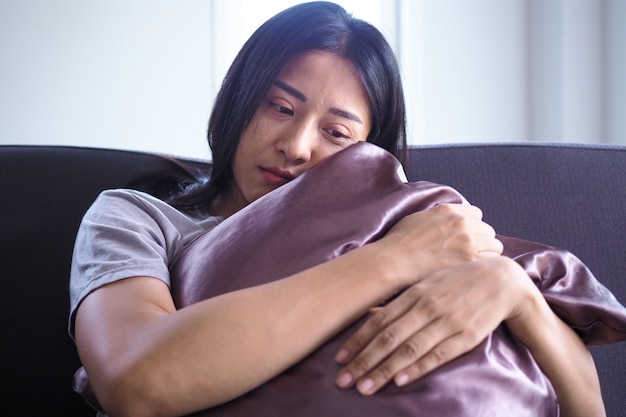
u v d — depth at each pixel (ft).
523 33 8.02
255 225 2.58
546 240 3.84
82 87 7.79
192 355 2.07
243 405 2.13
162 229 3.08
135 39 7.88
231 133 3.31
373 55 3.32
